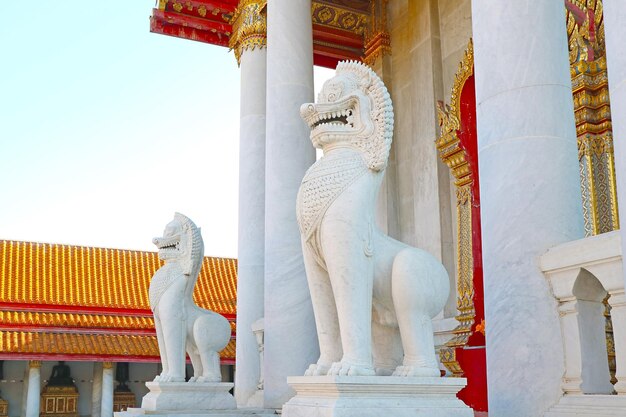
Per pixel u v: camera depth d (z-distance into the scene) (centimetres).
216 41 2247
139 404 4166
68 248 4256
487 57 828
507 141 788
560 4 837
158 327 1275
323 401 617
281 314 1275
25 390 3981
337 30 2180
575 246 718
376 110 697
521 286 755
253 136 1883
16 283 3884
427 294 661
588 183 1309
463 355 1409
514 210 771
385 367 701
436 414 619
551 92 791
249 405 1645
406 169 1936
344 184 678
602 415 664
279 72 1420
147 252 4397
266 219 1355
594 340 727
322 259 696
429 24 1895
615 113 624
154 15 2144
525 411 731
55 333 3744
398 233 1930
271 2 1486
